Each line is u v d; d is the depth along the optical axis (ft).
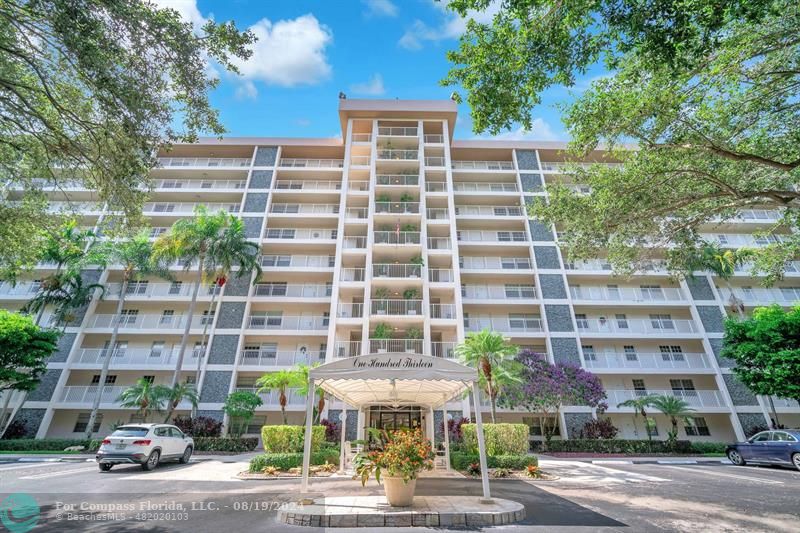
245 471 42.27
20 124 28.48
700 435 84.02
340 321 83.61
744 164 33.47
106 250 83.35
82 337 87.56
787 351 61.98
